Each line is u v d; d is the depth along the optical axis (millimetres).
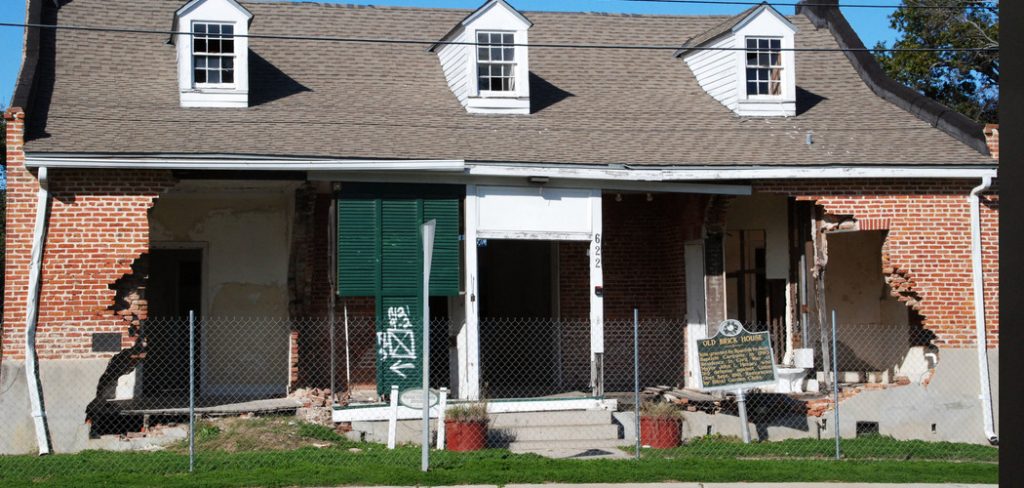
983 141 18125
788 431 17031
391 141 17234
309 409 16812
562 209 17391
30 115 16156
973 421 17625
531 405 16578
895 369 20141
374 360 19219
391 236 16891
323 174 16547
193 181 17047
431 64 20875
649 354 20812
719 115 19859
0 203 29453
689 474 12945
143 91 18234
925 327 17891
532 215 17250
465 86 19141
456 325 18891
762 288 20906
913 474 13297
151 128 16609
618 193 19000
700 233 19422
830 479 12953
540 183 17250
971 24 31125
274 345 18984
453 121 18516
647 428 15766
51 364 15320
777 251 20281
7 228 15352
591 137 18375
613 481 12695
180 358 18891
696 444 15883
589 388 19953
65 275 15492
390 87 19922
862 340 21156
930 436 17516
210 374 18750
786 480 12891
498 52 19391
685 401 17984
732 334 16234
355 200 16812
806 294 19203
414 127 18031
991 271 18047
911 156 17984
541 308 21094
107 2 20469
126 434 15672
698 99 20703
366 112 18516
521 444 15680
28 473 13133
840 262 21422
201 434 15570
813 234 18547
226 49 18391
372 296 17734
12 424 15117
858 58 21766
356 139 17141
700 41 21422
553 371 20609
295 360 18656
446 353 19312
